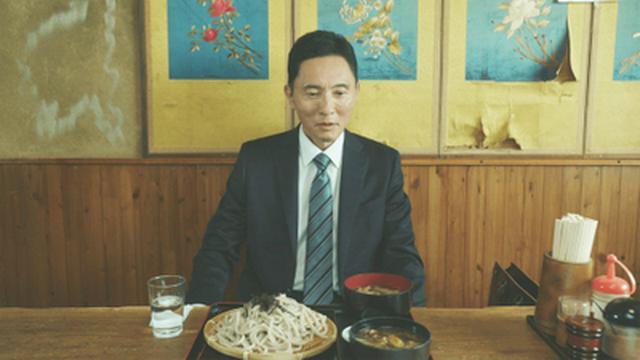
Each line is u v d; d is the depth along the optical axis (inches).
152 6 103.8
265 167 87.4
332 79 77.0
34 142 107.2
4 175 107.3
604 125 108.3
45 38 104.9
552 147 108.7
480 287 111.9
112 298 111.1
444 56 106.1
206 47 105.2
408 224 89.4
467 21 105.4
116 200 108.8
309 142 86.3
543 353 53.1
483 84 107.0
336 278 84.7
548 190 109.9
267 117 107.3
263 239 86.9
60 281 110.7
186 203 109.0
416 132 108.0
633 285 55.0
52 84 106.0
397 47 105.7
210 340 52.4
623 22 105.7
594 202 110.3
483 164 108.3
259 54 105.6
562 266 55.1
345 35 105.3
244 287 89.0
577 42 105.9
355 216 85.4
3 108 106.2
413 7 105.0
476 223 110.3
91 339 55.9
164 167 108.0
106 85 106.3
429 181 109.0
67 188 108.2
